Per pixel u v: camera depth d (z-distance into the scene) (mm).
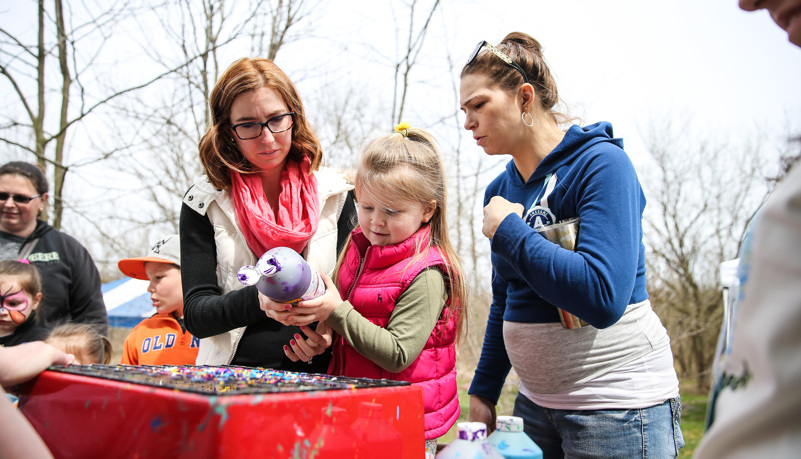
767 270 616
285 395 827
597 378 1511
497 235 1483
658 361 1538
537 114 1673
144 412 830
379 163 1575
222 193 1771
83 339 2549
